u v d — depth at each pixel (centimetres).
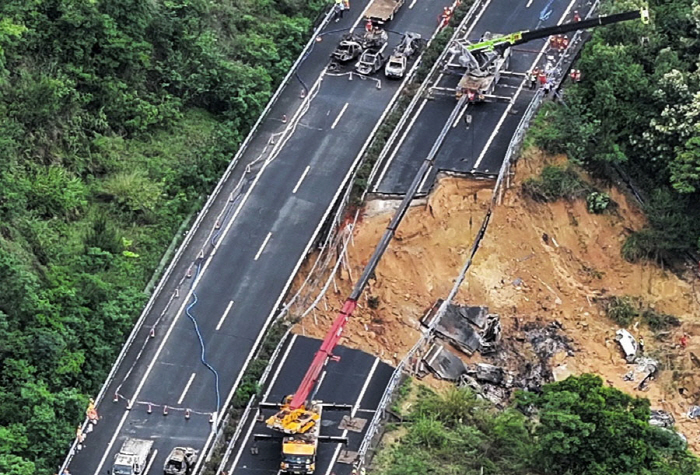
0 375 17050
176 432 17262
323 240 19912
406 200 19950
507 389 19262
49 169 19600
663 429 17400
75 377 17575
